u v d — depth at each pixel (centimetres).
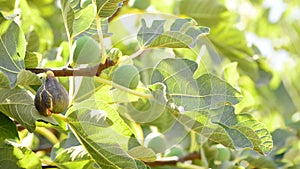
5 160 110
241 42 176
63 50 135
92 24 109
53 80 100
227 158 148
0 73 95
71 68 102
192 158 149
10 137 107
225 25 175
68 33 105
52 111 100
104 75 102
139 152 104
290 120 212
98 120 102
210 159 147
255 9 258
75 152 114
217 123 105
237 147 108
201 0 173
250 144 109
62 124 106
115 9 103
